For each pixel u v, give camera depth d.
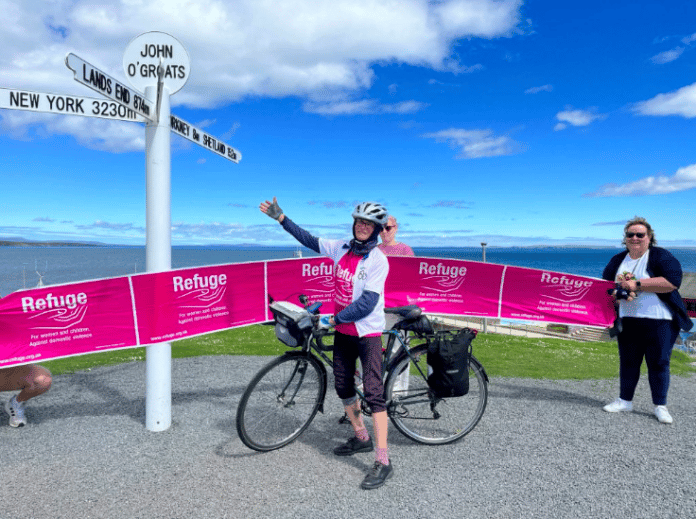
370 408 3.15
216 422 4.07
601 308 4.99
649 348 4.25
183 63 3.76
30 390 3.86
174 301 4.05
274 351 7.06
